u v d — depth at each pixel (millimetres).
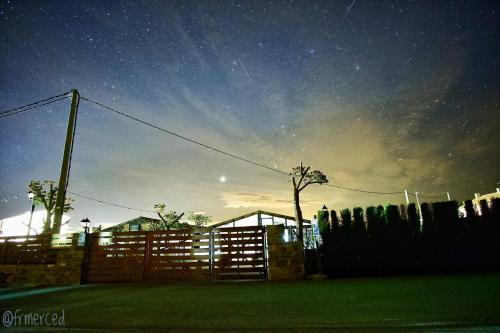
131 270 11336
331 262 11789
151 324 4543
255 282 9719
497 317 4133
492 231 11148
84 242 11484
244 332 3986
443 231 11500
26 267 11547
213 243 11211
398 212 11969
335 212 12312
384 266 11516
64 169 12094
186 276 11047
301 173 15273
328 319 4406
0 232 23969
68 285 10711
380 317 4387
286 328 4059
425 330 3730
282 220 26016
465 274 9461
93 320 4938
